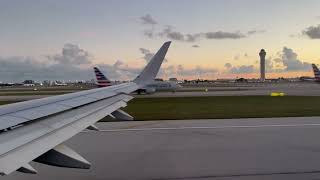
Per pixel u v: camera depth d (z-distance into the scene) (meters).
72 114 7.87
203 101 49.47
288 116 27.22
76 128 6.84
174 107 38.50
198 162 12.15
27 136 5.75
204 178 10.26
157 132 19.17
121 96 11.94
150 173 10.78
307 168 11.36
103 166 11.59
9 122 6.02
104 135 18.19
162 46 13.62
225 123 22.86
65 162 5.61
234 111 32.28
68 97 10.16
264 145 15.16
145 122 23.88
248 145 15.18
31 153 5.11
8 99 62.72
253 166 11.59
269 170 11.10
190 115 28.72
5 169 4.39
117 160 12.48
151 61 13.84
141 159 12.65
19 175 10.25
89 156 13.15
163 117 27.06
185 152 13.83
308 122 23.09
